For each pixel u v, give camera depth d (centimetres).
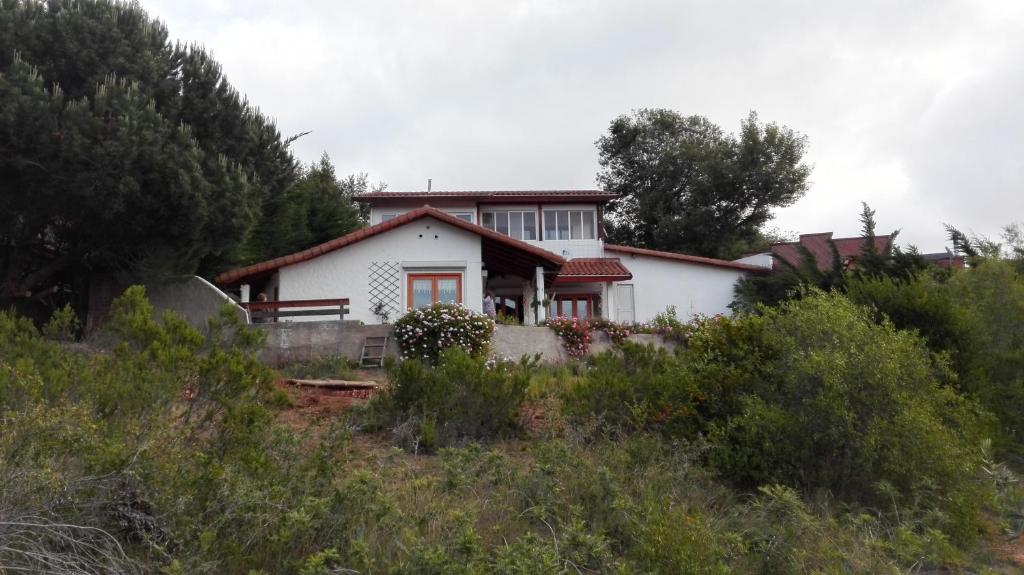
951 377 812
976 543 634
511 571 429
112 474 438
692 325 1853
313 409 943
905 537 574
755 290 2755
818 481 709
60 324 809
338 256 2069
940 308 1050
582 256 2862
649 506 560
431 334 1515
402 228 2100
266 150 2094
